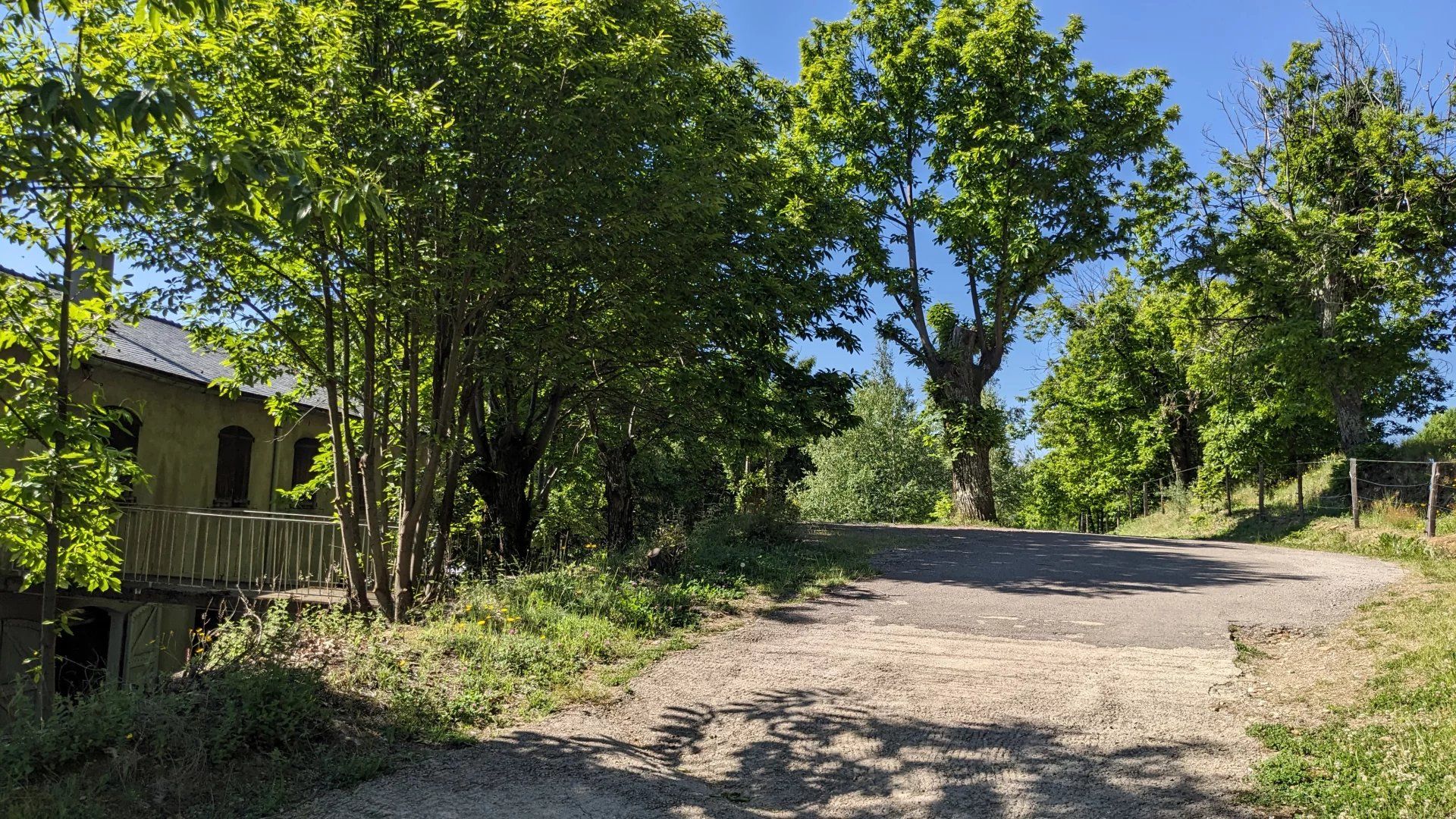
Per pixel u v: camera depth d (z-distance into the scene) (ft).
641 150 30.60
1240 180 79.77
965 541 54.39
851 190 84.28
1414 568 38.17
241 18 24.77
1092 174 77.71
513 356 33.58
